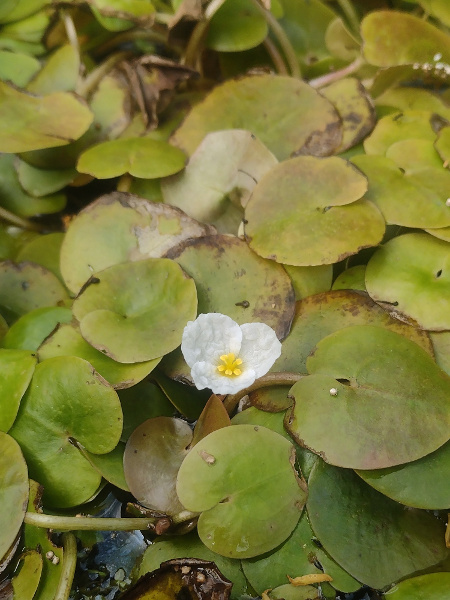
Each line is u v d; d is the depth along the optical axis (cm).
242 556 29
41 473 31
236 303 33
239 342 31
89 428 31
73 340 32
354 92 37
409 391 31
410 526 30
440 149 35
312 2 40
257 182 35
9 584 29
